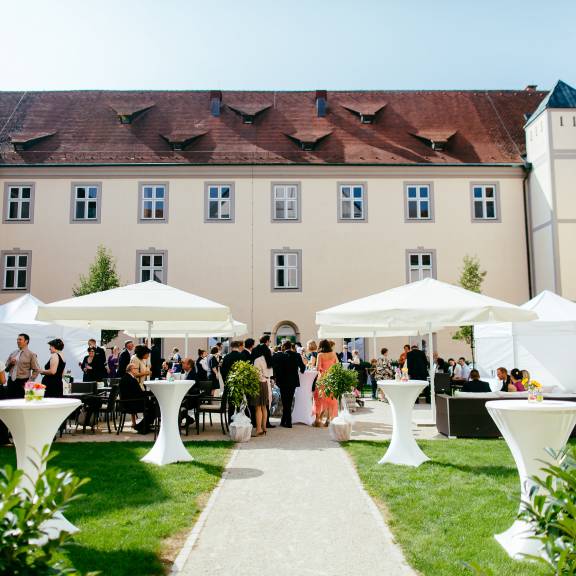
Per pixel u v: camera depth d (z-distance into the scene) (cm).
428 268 2638
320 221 2636
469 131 2905
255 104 2995
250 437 1081
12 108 2945
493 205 2689
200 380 1277
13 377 1010
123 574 433
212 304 1068
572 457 325
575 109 2527
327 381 1050
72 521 552
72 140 2770
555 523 296
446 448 950
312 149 2750
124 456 880
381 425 1253
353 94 3092
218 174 2647
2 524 264
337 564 460
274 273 2598
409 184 2672
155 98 3020
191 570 449
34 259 2577
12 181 2616
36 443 547
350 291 2600
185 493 659
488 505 608
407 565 457
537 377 1714
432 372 1241
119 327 1418
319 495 660
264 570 448
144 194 2634
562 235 2464
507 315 1042
